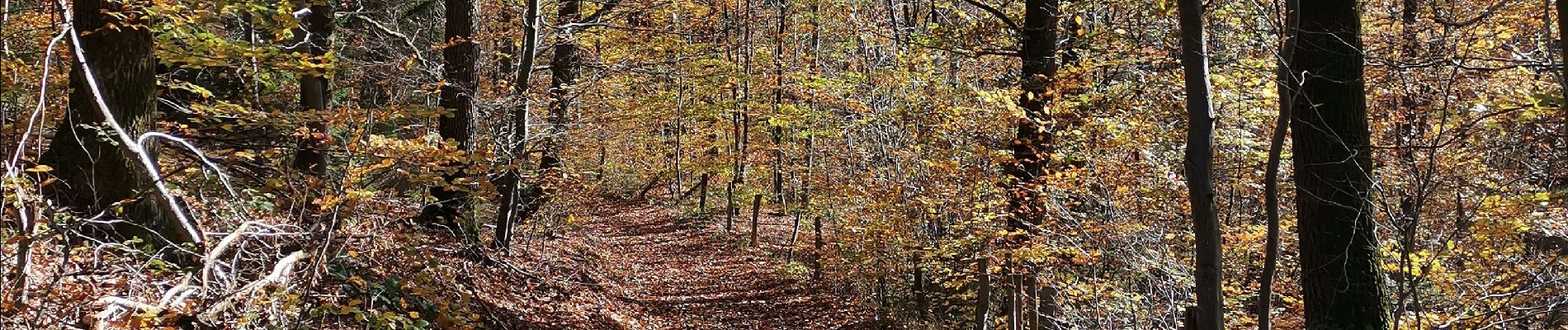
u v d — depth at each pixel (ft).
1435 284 31.81
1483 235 29.25
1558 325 27.48
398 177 35.37
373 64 38.88
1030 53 34.35
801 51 76.79
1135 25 37.99
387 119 28.09
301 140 30.58
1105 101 35.81
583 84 56.59
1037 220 33.68
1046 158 33.76
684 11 70.23
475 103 40.45
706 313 53.47
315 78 37.14
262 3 28.27
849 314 55.47
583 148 73.46
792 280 64.59
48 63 16.71
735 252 76.59
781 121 60.13
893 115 40.68
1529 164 32.45
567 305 42.96
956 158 36.01
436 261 31.14
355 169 25.99
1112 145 33.60
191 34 27.12
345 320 25.40
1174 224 35.70
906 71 42.80
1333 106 24.38
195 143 31.55
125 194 23.97
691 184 108.06
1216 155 34.91
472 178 38.09
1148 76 35.50
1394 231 29.09
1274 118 34.30
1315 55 24.49
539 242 54.85
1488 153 32.48
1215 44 34.19
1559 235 30.81
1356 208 24.36
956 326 47.32
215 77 40.68
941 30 37.73
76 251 21.49
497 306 36.37
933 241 39.06
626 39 65.05
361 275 27.63
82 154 23.66
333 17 39.55
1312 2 24.56
